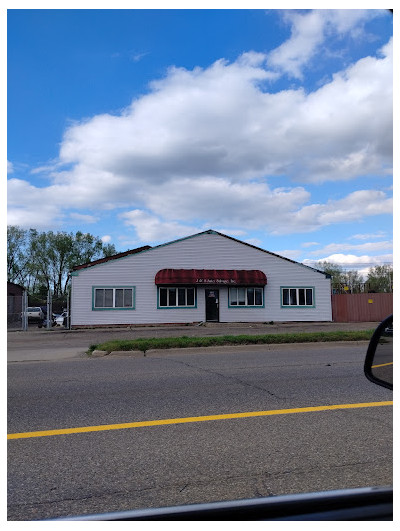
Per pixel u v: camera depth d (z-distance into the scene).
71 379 8.52
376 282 59.28
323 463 4.11
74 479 3.83
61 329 26.95
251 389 7.35
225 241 30.16
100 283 28.16
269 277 30.66
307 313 31.03
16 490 3.62
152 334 21.08
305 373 8.80
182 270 29.06
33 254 63.53
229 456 4.34
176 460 4.25
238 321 29.83
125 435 5.04
